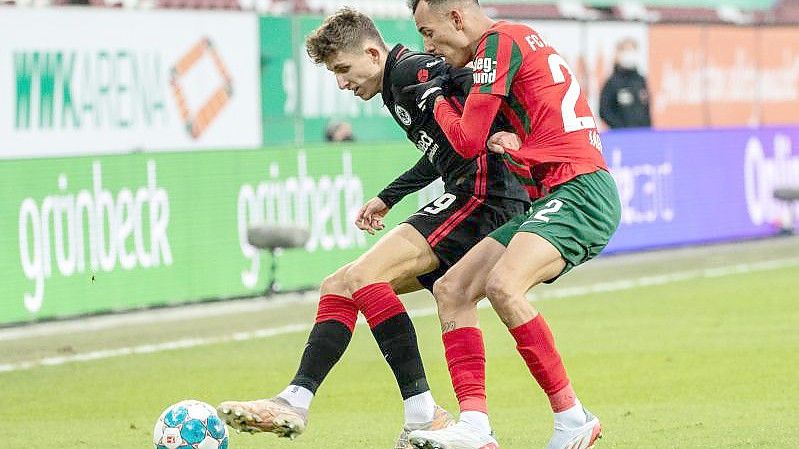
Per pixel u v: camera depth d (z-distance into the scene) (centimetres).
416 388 1902
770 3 6725
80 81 3756
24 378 2833
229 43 4100
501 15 4434
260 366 2944
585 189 1786
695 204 4978
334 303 1905
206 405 1831
